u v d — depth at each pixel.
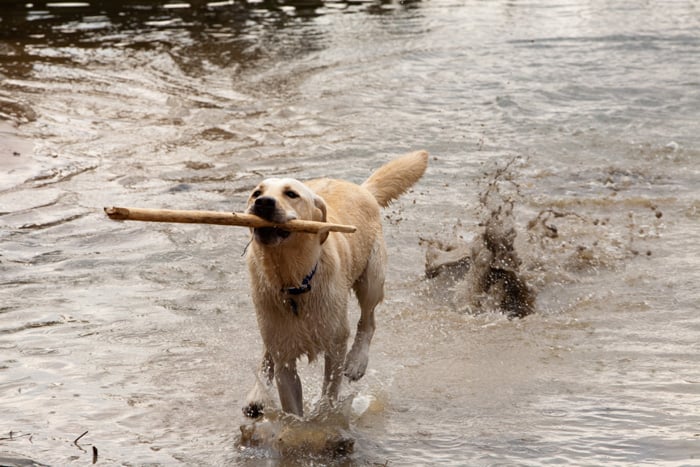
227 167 13.86
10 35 22.70
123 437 6.82
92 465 6.34
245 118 16.55
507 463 6.41
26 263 10.39
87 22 24.50
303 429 6.88
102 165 13.96
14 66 19.64
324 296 6.92
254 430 6.88
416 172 8.96
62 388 7.59
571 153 14.63
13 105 16.77
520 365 8.14
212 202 12.35
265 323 6.96
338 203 7.86
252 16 25.89
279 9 27.02
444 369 8.12
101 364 8.07
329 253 6.96
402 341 8.73
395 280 10.17
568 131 15.70
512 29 24.09
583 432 6.83
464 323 9.14
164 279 10.05
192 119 16.42
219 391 7.65
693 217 11.97
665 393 7.46
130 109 16.98
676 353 8.26
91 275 10.12
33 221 11.68
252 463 6.49
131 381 7.78
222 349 8.44
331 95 17.95
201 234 11.45
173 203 12.30
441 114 16.75
